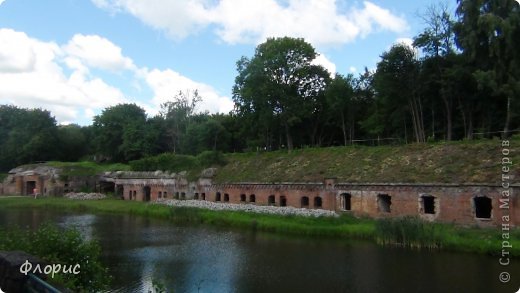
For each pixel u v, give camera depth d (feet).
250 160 227.81
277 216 159.84
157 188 257.14
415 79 203.00
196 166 243.40
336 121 276.00
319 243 124.67
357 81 266.77
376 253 110.11
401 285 83.46
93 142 395.96
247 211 172.86
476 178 128.26
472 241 108.88
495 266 94.53
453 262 98.84
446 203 131.95
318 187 169.37
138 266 101.71
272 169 203.62
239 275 93.04
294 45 259.60
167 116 386.93
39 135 371.97
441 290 79.82
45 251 59.21
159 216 192.65
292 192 179.11
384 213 146.72
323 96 270.87
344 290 81.66
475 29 164.86
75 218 191.11
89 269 60.70
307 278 89.76
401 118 227.40
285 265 100.73
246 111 270.26
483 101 188.55
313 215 152.97
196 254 113.91
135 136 358.64
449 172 137.90
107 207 223.71
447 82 186.91
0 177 333.83
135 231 152.76
